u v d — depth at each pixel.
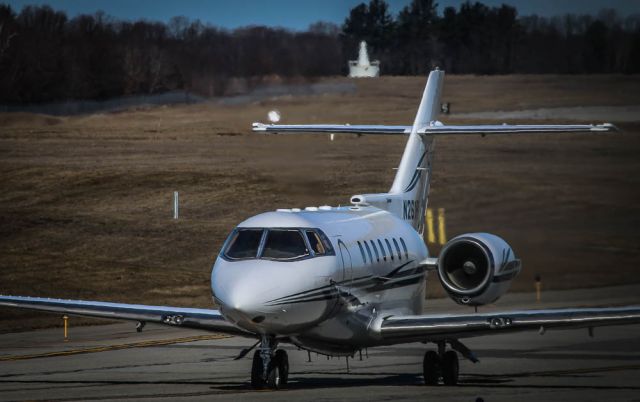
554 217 165.50
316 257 56.41
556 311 56.78
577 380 64.00
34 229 157.00
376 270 62.53
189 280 130.62
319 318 56.62
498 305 116.00
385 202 71.81
